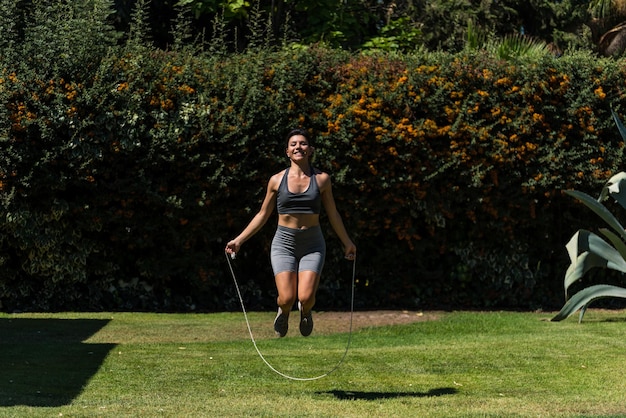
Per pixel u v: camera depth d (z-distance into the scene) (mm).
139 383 15414
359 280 27719
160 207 25672
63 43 25016
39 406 13195
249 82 25781
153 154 25000
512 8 49656
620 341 20641
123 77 25125
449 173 26844
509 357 18422
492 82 27047
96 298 26109
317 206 14531
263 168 25875
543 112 27203
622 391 15289
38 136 24562
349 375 16484
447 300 28078
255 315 25562
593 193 27719
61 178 24516
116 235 25672
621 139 27750
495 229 27688
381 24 41719
